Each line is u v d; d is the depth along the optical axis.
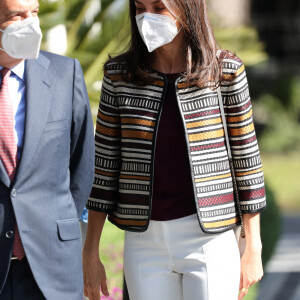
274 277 19.83
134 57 8.45
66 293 7.86
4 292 7.75
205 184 8.27
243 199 8.55
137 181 8.42
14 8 7.35
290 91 48.03
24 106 7.74
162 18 8.19
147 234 8.44
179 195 8.34
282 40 51.25
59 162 7.83
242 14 48.62
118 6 15.77
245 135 8.45
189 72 8.25
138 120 8.38
